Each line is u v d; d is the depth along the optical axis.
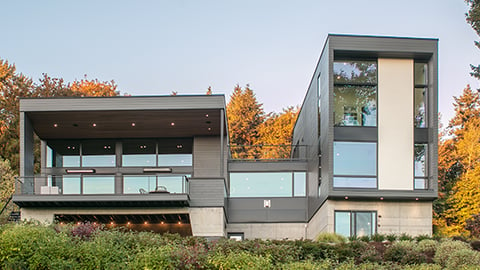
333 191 23.72
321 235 23.00
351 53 24.66
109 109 25.50
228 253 17.84
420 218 24.17
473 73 38.75
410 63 25.05
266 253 17.81
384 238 23.03
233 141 47.34
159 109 25.55
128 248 17.80
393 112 24.70
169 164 29.59
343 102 24.64
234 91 50.59
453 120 45.09
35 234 16.77
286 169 29.23
